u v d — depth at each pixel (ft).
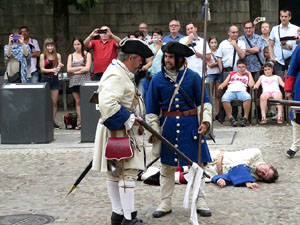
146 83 63.10
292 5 105.70
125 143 29.66
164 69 32.76
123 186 30.01
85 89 59.21
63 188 40.32
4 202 37.11
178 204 35.55
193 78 32.65
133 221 30.27
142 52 30.04
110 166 29.99
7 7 104.32
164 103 32.60
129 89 30.12
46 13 104.32
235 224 31.37
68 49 93.61
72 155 52.80
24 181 42.75
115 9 104.32
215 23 104.78
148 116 32.65
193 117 32.63
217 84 73.92
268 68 69.21
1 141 59.82
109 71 29.84
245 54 72.59
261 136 60.44
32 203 36.70
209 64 73.46
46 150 55.72
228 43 72.84
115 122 29.14
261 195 37.32
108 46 65.41
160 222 32.04
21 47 69.56
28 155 53.26
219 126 69.31
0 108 59.82
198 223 30.73
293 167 45.57
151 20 104.42
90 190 39.52
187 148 32.27
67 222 32.45
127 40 30.01
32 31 104.42
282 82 69.15
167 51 32.12
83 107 59.36
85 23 104.32
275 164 46.80
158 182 39.99
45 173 45.34
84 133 59.57
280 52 71.87
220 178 39.91
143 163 30.53
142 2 104.32
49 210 34.99
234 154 41.11
